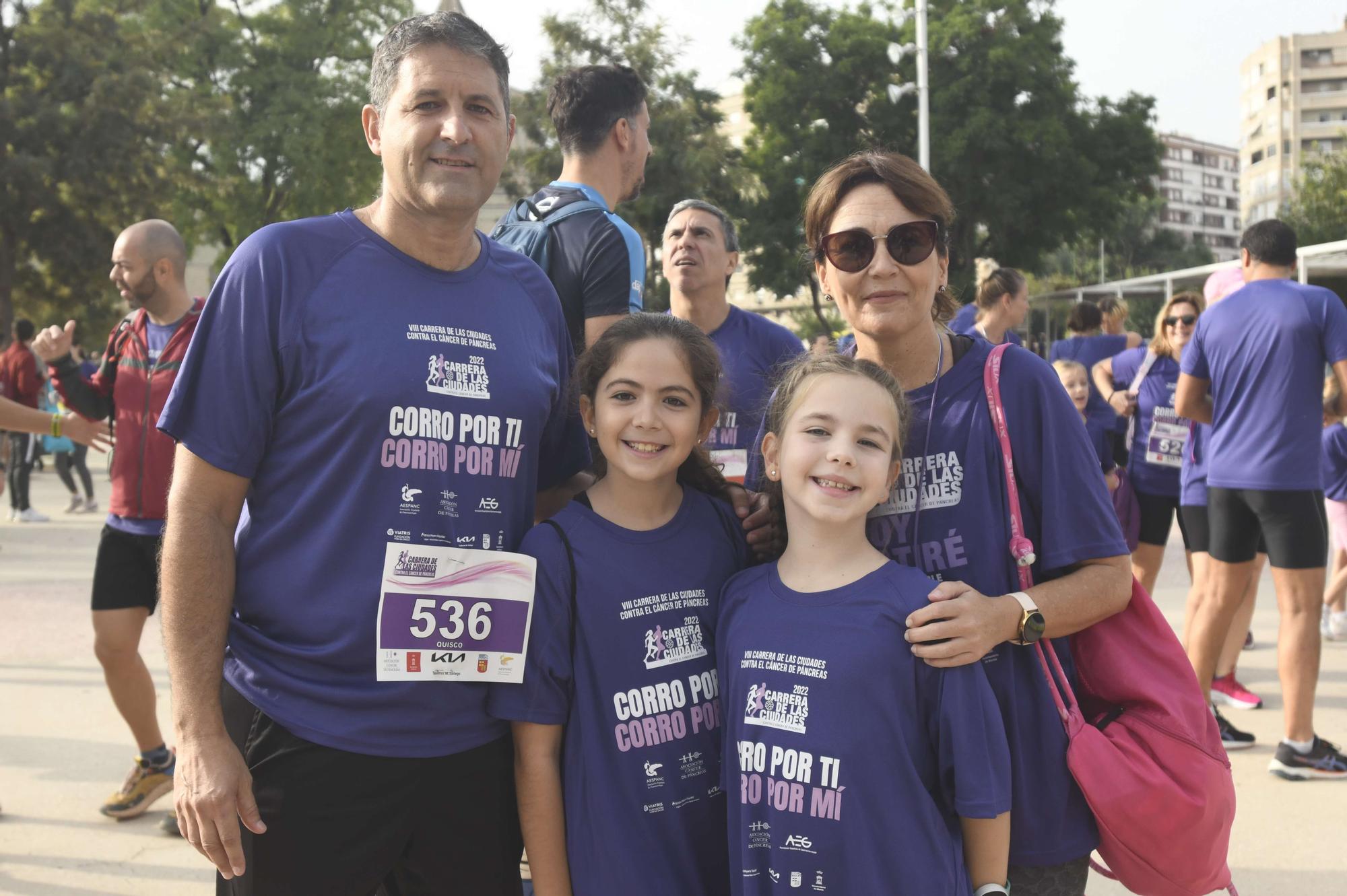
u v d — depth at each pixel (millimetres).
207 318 2000
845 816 1907
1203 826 2031
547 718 2148
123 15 32719
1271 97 128500
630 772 2137
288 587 2008
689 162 23406
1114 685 2135
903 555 2170
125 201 29328
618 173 3297
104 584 3953
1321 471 4301
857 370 2086
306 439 2000
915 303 2141
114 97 27828
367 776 2000
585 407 2357
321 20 33781
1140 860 2045
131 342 4074
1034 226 30062
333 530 1982
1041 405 2102
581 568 2178
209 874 3533
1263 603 7277
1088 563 2119
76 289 30359
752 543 2352
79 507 13789
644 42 23344
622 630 2166
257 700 2010
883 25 29859
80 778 4367
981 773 1932
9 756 4609
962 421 2135
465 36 2064
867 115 29844
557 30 23125
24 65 28359
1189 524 5156
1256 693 5352
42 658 6168
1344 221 41875
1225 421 4484
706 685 2219
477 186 2047
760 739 2008
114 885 3445
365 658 1993
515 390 2121
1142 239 78375
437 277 2109
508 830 2232
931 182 2150
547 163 22422
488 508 2094
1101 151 29484
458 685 2080
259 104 32844
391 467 1986
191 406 1987
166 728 4918
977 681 1967
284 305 1991
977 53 28562
